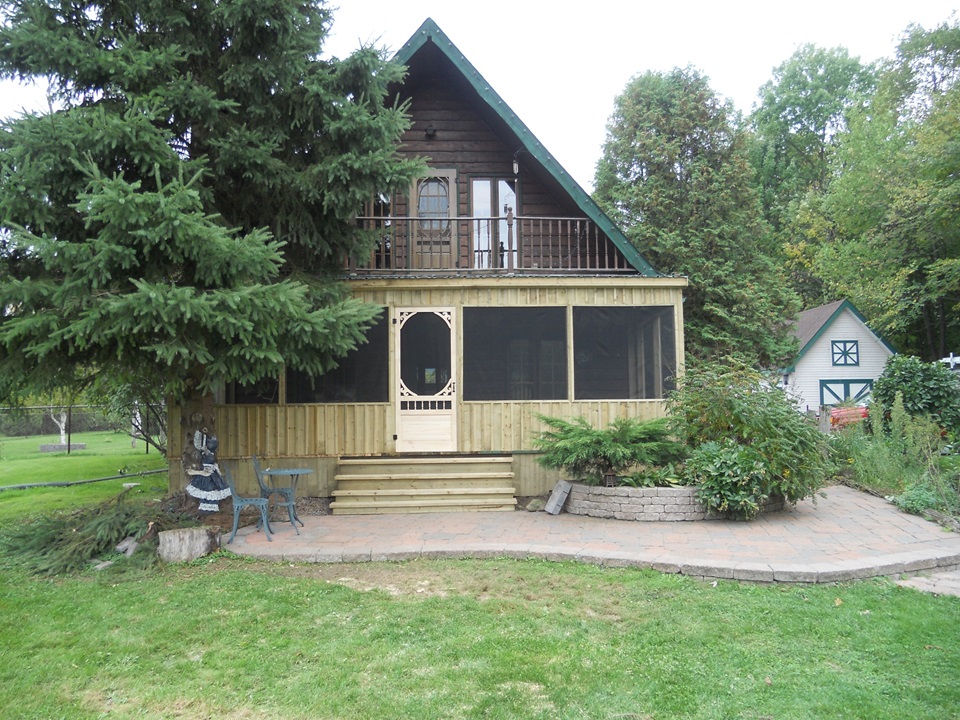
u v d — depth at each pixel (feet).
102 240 20.51
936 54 83.10
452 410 34.17
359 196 26.55
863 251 89.92
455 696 12.78
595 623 16.40
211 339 24.03
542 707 12.35
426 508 31.19
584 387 36.73
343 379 33.83
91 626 16.72
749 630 15.83
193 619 16.98
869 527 25.76
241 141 24.77
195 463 28.60
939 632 15.61
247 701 12.84
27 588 19.89
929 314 94.58
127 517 24.57
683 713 12.09
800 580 19.24
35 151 21.48
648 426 29.50
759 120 131.03
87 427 112.06
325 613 17.30
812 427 30.27
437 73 41.16
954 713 11.98
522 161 41.14
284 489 26.94
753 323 61.72
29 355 22.07
